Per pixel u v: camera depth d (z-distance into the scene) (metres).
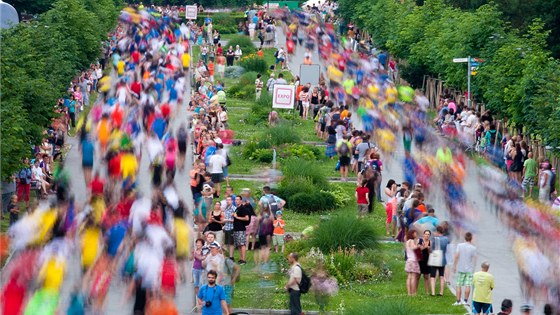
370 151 144.38
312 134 183.50
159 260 89.88
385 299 96.56
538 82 149.75
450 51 196.00
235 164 161.38
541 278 97.69
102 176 136.00
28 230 99.25
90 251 96.88
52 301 84.12
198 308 94.75
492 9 188.00
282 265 108.44
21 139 124.94
